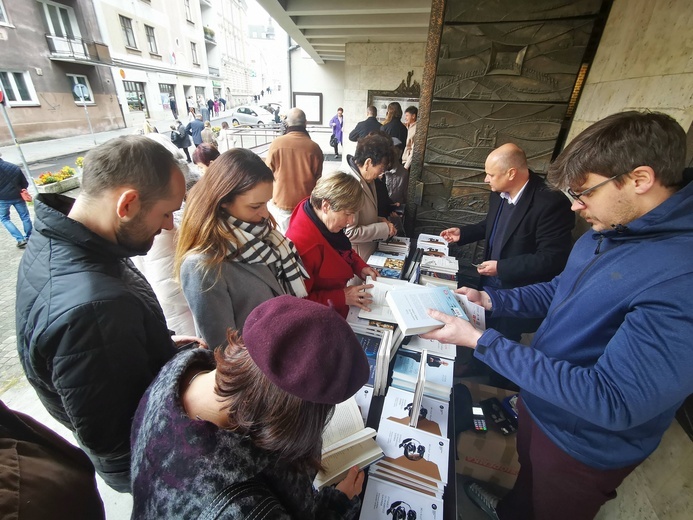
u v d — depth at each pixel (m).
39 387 0.73
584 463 0.88
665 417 0.79
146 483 0.47
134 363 0.69
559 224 1.63
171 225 0.81
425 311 1.02
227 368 0.48
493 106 2.43
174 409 0.49
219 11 30.25
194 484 0.42
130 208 0.69
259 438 0.44
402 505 0.75
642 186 0.64
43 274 0.66
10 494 0.42
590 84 2.11
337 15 4.36
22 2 10.44
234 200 0.96
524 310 1.19
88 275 0.66
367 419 0.98
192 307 0.98
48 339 0.61
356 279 1.72
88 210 0.70
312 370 0.41
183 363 0.59
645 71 1.50
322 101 8.87
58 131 11.82
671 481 0.90
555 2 2.05
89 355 0.62
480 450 1.38
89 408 0.65
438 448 0.88
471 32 2.27
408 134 4.83
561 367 0.72
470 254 2.89
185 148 8.70
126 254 0.76
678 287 0.58
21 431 0.51
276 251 1.11
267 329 0.43
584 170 0.70
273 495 0.44
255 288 1.06
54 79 11.62
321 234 1.35
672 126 0.62
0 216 3.68
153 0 17.17
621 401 0.62
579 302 0.81
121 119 14.79
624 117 0.66
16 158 8.66
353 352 0.45
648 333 0.60
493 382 1.95
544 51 2.19
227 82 32.62
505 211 1.80
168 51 18.70
